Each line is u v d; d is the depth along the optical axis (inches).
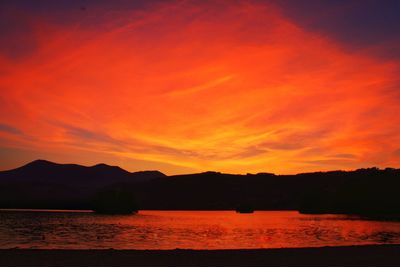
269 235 2458.2
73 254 908.6
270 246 1724.9
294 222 4338.1
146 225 3489.2
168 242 1900.8
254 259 884.0
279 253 970.7
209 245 1755.7
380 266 810.8
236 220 4749.0
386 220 4943.4
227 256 920.9
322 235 2475.4
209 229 3004.4
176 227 3225.9
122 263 818.8
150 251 978.7
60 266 777.6
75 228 2982.3
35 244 1747.0
